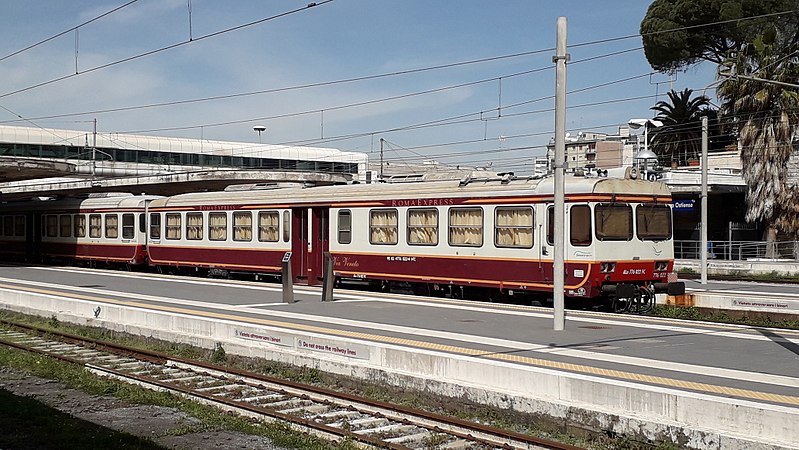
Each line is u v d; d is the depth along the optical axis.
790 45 42.31
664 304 23.70
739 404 8.90
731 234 45.47
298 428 10.94
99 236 36.19
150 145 65.19
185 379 14.27
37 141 59.88
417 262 23.19
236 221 29.20
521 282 20.62
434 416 10.88
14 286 26.72
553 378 10.64
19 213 42.09
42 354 17.08
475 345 13.70
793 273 36.22
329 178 34.47
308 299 21.70
